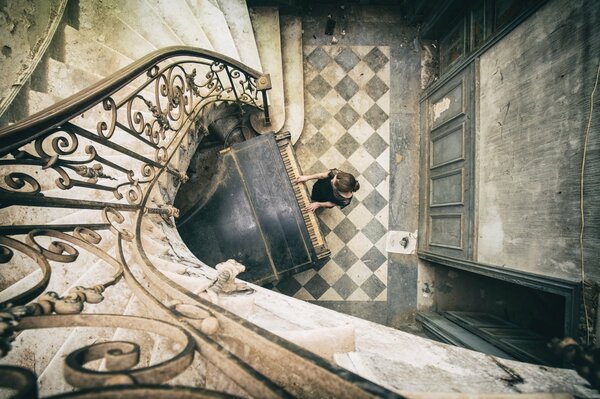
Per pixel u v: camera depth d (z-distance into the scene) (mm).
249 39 4012
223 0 3994
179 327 835
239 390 1059
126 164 2268
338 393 652
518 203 2701
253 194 3541
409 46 4789
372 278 4723
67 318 812
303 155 4734
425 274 4758
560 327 3836
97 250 1190
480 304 4723
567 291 2168
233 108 3896
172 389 615
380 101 4781
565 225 2207
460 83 3676
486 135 3170
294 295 4664
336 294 4680
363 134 4766
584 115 2064
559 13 2281
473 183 3371
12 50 1933
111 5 3023
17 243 955
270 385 658
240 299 1429
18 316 754
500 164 2949
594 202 1984
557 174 2283
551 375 1221
